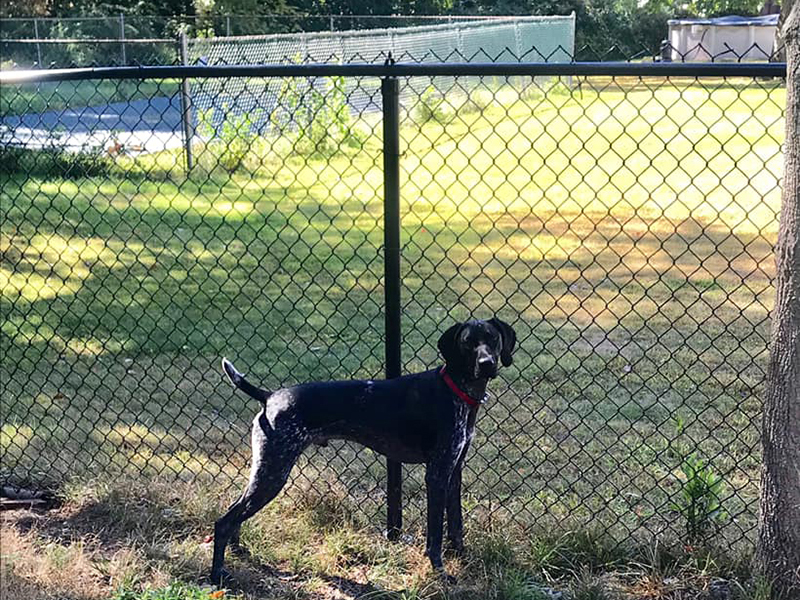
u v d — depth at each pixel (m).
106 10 31.69
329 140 14.12
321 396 4.27
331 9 37.25
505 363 4.31
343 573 4.43
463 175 13.68
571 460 5.03
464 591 4.27
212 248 9.68
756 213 11.01
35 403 5.88
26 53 27.28
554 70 4.18
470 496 4.93
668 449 5.21
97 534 4.63
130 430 5.34
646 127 17.56
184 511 4.77
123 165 13.05
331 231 10.41
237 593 4.31
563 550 4.45
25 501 4.92
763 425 4.19
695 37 33.06
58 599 4.23
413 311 7.47
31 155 10.12
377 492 4.99
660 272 8.59
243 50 15.93
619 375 6.24
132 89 21.22
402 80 19.36
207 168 13.01
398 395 4.27
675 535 4.52
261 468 4.23
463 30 23.20
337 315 7.38
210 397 6.03
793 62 3.96
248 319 7.30
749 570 4.30
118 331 7.04
